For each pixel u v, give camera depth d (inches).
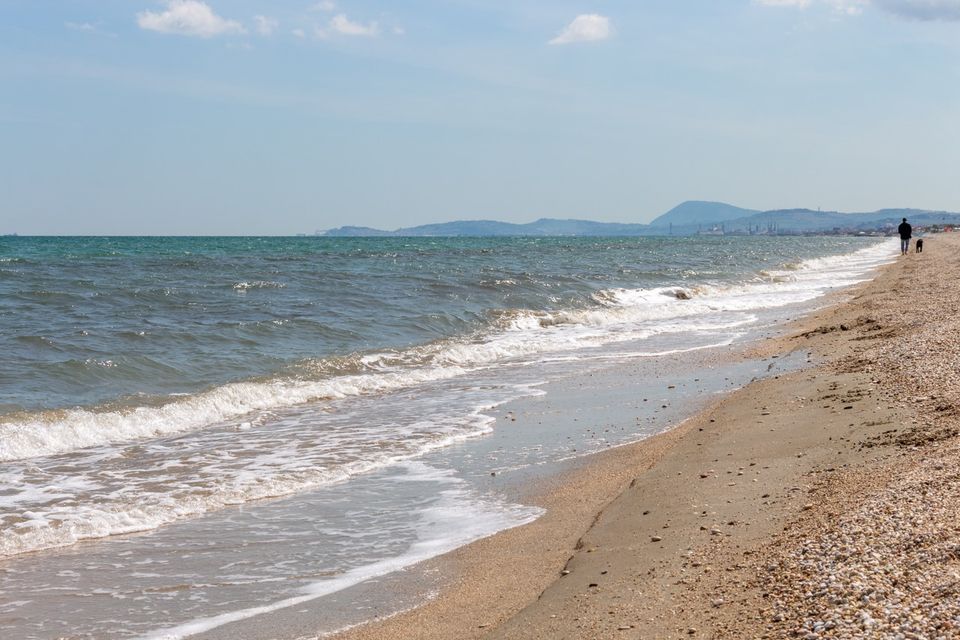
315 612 270.4
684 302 1391.5
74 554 324.2
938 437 365.4
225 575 302.7
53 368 660.1
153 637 254.8
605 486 396.8
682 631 220.2
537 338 959.6
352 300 1211.2
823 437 410.6
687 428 498.6
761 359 766.5
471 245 4665.4
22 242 4547.2
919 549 233.6
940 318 804.6
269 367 726.5
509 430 527.8
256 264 2062.0
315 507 381.4
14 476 426.0
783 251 3939.5
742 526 295.7
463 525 353.4
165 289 1273.4
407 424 549.0
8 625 262.8
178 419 557.0
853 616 203.3
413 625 257.8
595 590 261.1
